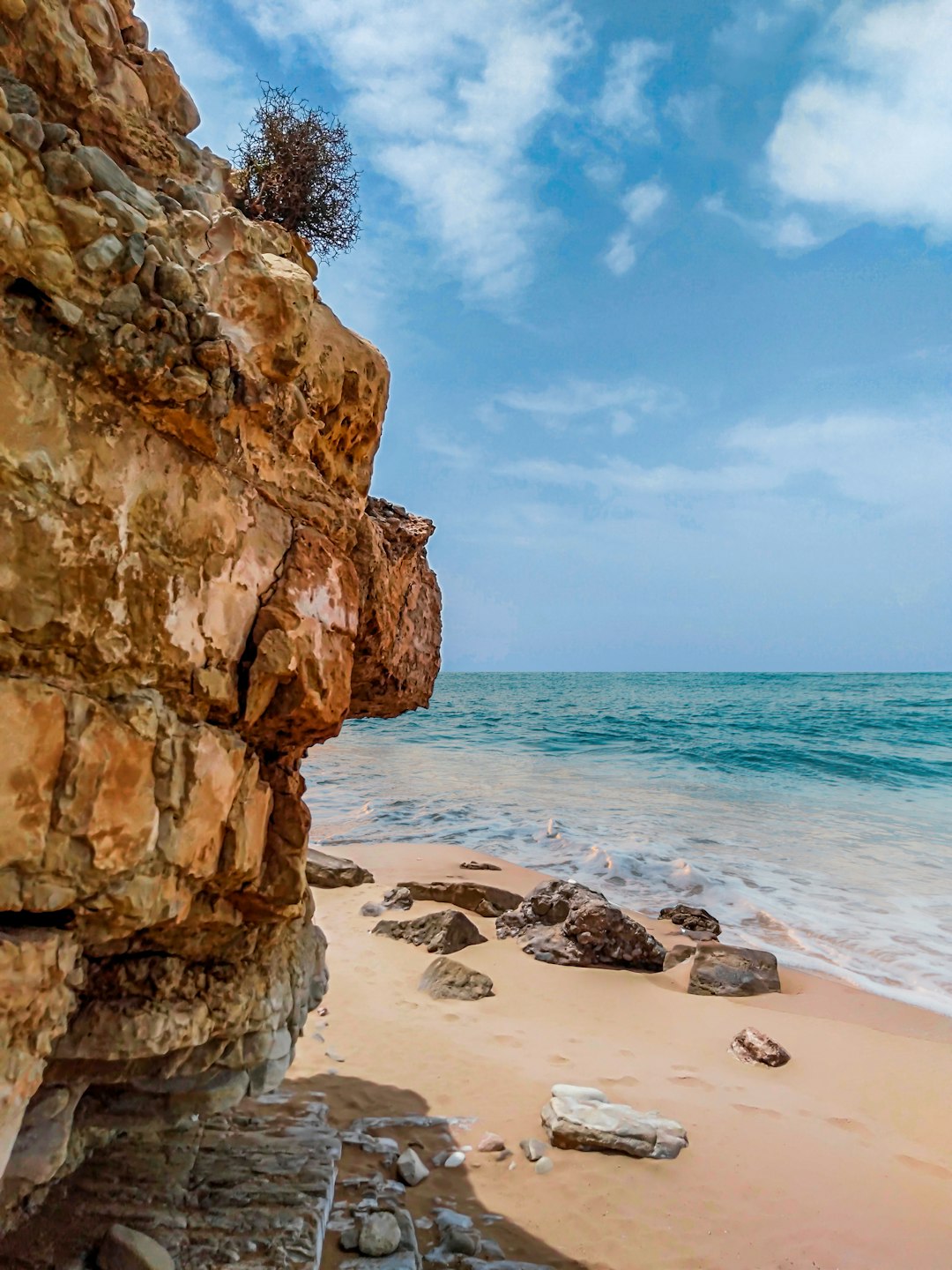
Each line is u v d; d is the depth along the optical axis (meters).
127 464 2.18
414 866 12.03
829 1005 7.33
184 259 2.40
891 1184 4.31
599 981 7.79
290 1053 3.43
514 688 101.94
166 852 2.27
